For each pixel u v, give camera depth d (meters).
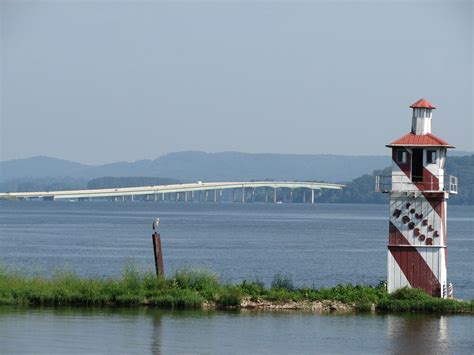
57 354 79.00
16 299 104.62
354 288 111.94
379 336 90.06
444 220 107.88
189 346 83.38
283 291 108.88
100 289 106.06
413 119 108.62
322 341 87.25
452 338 89.56
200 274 111.25
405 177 107.31
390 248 108.06
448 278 160.00
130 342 84.50
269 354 81.19
